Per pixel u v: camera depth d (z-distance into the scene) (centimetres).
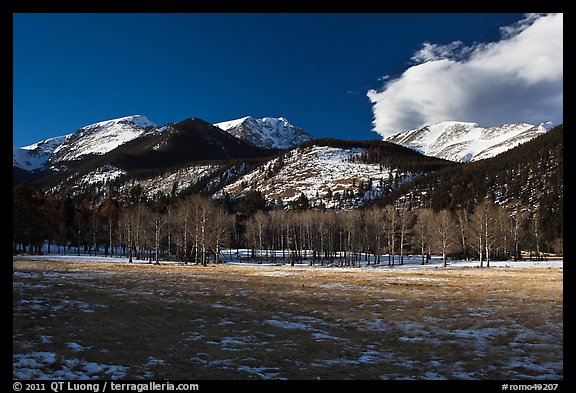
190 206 8194
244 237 11469
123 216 8656
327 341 1778
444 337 1884
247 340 1717
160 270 5206
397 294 3166
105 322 1844
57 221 8906
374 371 1362
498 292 3234
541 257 9819
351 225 9744
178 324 1939
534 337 1828
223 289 3306
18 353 1295
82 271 4350
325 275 5053
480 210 8281
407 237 9669
